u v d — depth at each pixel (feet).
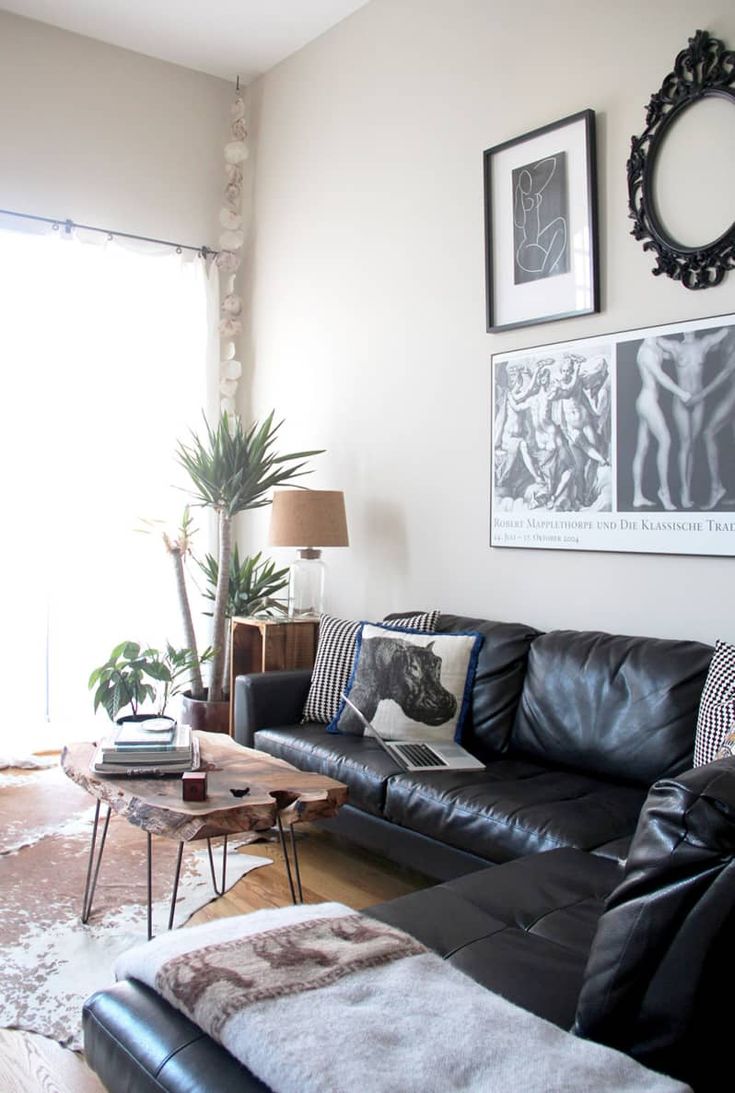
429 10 11.91
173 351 15.14
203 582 15.43
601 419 9.68
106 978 7.01
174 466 15.14
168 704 15.37
